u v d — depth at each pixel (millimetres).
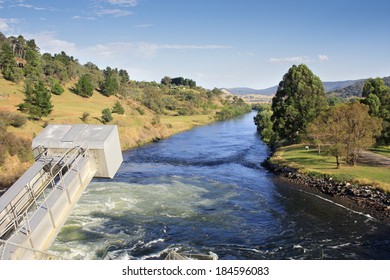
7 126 71188
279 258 27844
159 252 28516
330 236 32094
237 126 147250
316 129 56125
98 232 31938
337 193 44250
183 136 115875
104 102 138750
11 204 15219
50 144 17344
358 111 51125
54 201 15281
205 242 30672
